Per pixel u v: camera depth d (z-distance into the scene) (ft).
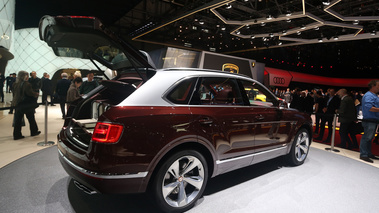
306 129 12.46
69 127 8.36
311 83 110.63
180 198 6.95
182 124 6.70
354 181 10.37
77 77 18.35
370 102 13.69
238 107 8.69
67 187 8.48
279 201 8.16
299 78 99.76
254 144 9.11
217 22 61.05
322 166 12.30
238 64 30.94
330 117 19.61
